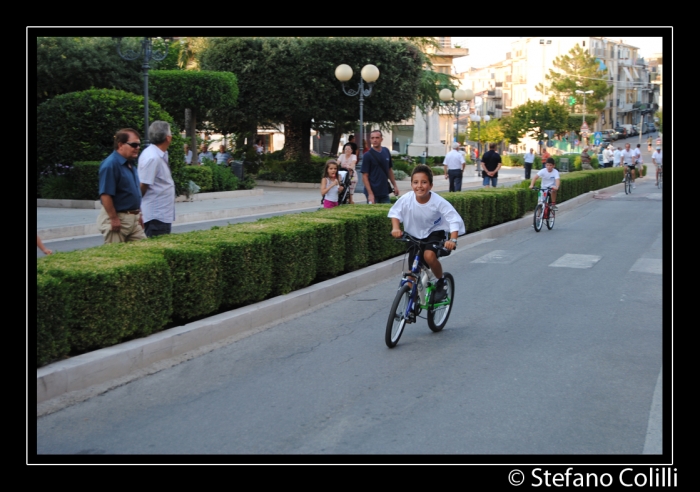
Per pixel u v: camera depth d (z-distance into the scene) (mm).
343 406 5414
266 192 29156
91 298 6020
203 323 7168
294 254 8883
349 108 32750
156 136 8344
